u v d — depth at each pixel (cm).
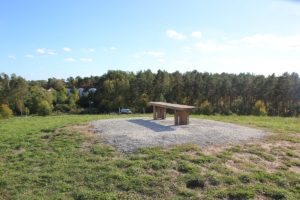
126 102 4559
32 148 882
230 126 1223
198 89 4859
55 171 679
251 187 584
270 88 4841
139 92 4597
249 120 1684
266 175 639
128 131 1063
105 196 554
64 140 950
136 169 673
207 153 785
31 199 549
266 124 1420
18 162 757
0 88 4878
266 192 563
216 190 576
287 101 4834
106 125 1216
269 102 4916
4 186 611
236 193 555
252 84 4941
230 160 735
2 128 1299
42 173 670
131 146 851
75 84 6906
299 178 628
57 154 808
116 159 752
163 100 4194
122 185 601
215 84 4875
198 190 584
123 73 4881
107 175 644
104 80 4825
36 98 4906
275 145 894
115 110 4556
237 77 5009
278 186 598
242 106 4794
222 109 4631
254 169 675
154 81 4666
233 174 647
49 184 615
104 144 888
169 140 911
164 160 724
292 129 1246
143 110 4303
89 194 562
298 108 4719
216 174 643
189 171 659
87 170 679
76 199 552
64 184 611
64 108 5016
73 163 730
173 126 1190
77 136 998
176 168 681
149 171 669
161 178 626
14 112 4819
